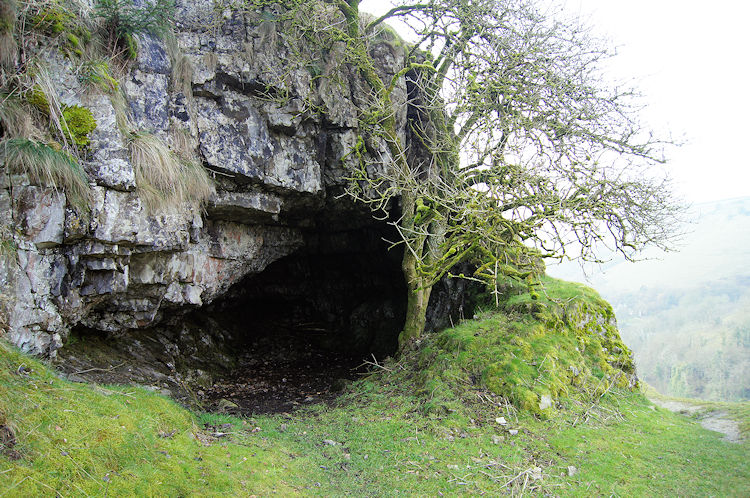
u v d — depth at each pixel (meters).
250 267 10.48
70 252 5.74
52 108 5.42
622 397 7.84
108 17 6.48
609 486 5.18
